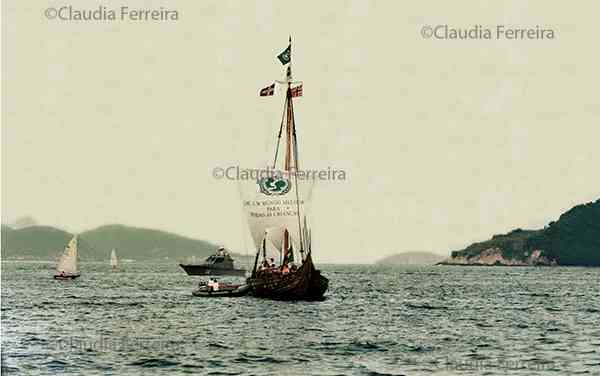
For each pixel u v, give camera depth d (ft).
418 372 467.11
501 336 629.51
